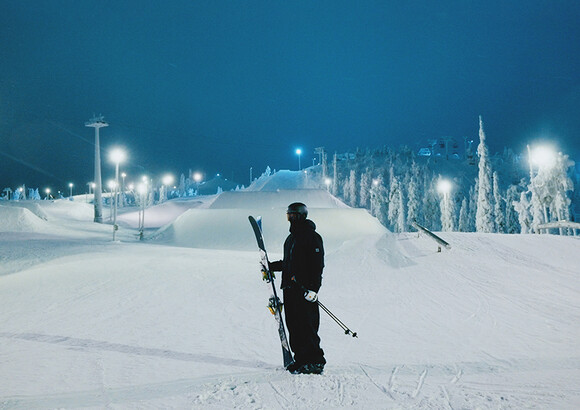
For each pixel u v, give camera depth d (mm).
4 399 3787
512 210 74250
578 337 6094
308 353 4461
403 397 3697
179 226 39375
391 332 6672
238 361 5109
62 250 27031
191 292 10805
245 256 21297
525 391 3840
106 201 137000
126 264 16859
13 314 8492
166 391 3959
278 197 58719
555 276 11391
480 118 60625
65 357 5348
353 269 13344
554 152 44438
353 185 129000
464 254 14656
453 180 160000
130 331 6875
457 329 6770
